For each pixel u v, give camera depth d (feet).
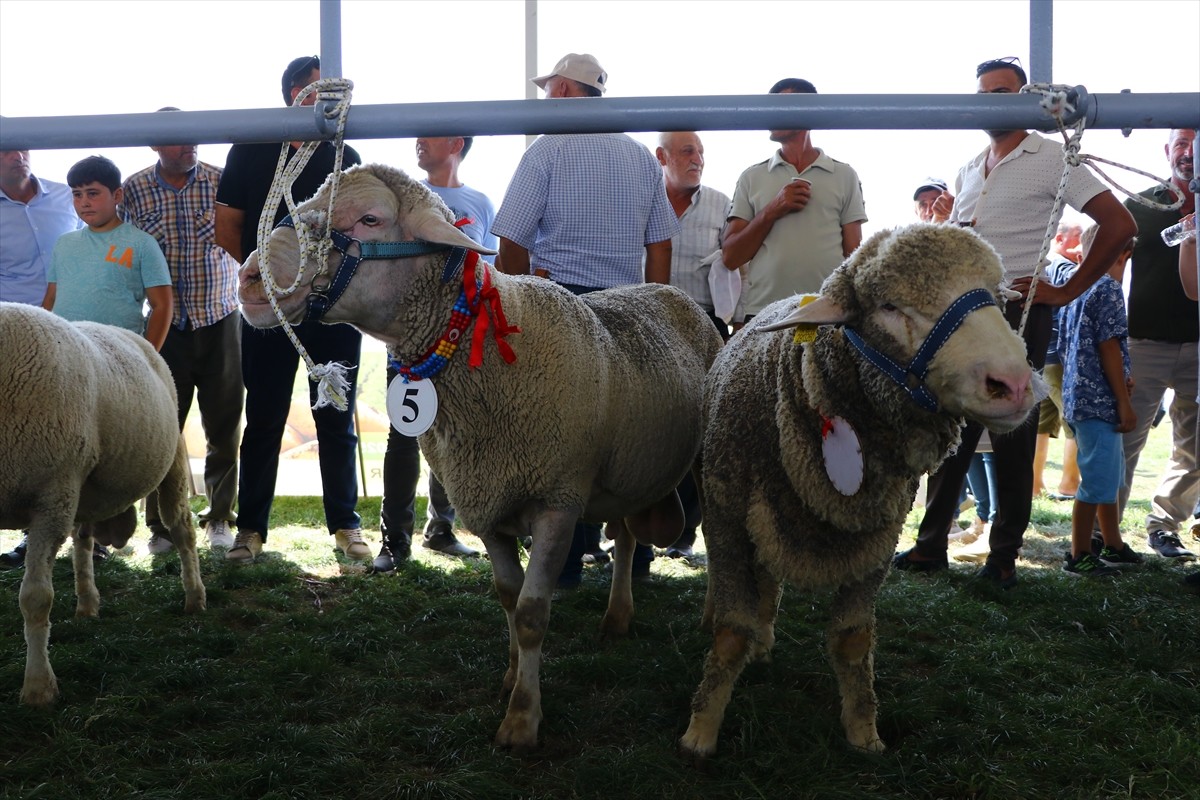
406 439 18.94
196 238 20.42
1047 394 8.29
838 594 10.35
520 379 10.31
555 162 15.75
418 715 11.25
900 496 9.68
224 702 11.62
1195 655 13.53
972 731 10.66
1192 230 16.24
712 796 9.43
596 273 15.90
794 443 9.59
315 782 9.59
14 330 11.31
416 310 10.05
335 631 14.34
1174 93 7.79
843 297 8.83
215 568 18.33
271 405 19.03
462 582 17.78
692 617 15.29
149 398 13.85
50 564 11.60
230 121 7.93
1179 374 20.86
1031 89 7.79
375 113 7.92
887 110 7.66
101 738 10.55
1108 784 9.71
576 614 15.37
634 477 11.80
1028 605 16.16
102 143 8.00
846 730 10.48
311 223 9.59
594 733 10.94
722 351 11.94
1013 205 16.34
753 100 7.65
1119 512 20.70
